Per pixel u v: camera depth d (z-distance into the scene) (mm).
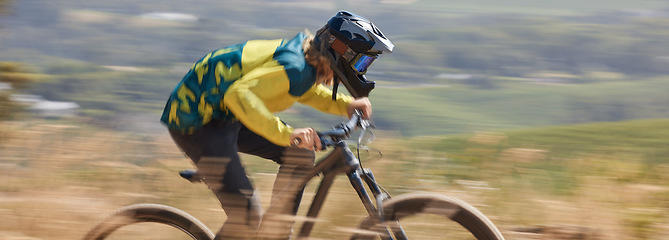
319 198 2447
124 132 5816
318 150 2289
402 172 4449
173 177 4309
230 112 2518
